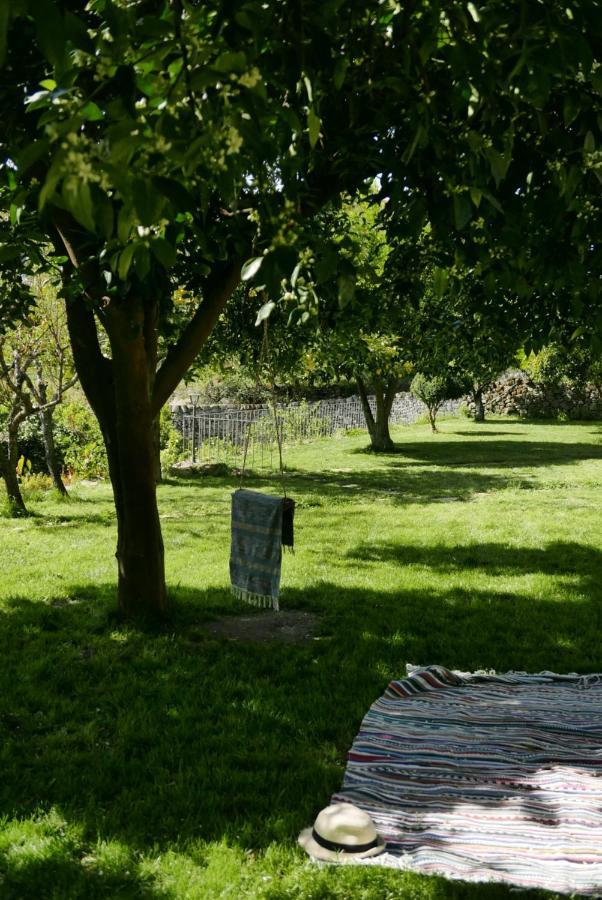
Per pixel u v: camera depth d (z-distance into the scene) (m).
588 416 38.41
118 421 6.09
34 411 12.52
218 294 5.92
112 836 3.41
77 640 6.05
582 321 4.88
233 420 22.78
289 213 2.63
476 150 2.83
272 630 6.45
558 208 3.37
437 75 3.18
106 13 2.08
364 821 3.35
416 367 16.78
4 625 6.48
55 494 14.36
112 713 4.74
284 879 3.11
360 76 3.32
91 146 1.63
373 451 23.83
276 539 5.94
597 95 3.17
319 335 10.73
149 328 6.02
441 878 3.11
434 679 5.19
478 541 10.17
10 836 3.40
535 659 5.73
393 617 6.71
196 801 3.69
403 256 5.34
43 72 3.42
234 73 1.88
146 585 6.50
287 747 4.24
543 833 3.38
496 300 5.74
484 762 4.04
